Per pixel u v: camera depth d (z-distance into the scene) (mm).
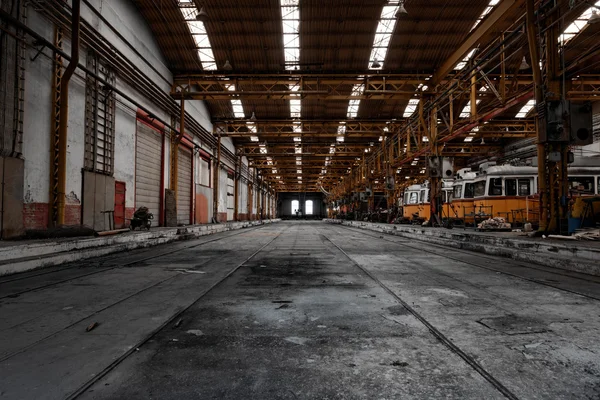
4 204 9242
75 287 5758
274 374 2570
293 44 19266
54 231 10359
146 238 13695
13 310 4363
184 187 24125
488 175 17938
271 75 21172
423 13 16812
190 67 20953
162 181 19750
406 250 11664
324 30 18188
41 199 10617
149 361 2816
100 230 13500
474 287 5648
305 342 3227
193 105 24812
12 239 9430
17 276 6863
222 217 34344
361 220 42781
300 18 17406
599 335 3385
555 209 10828
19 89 9688
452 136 19375
